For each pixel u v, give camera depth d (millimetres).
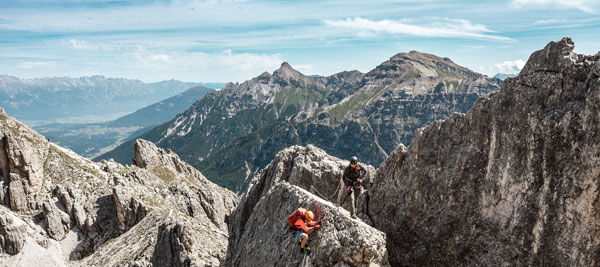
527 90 15484
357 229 15953
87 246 115438
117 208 118125
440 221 17828
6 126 127562
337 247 15703
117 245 104812
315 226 17094
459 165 17359
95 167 142750
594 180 12875
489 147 16406
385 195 21000
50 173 132250
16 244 102000
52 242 112938
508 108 15945
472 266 16312
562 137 13984
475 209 16578
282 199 22141
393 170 21047
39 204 123562
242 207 35156
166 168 153000
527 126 15125
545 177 14359
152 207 120812
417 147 19547
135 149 155125
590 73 13719
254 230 23797
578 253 13305
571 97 14203
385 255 16281
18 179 123562
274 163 37062
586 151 13172
